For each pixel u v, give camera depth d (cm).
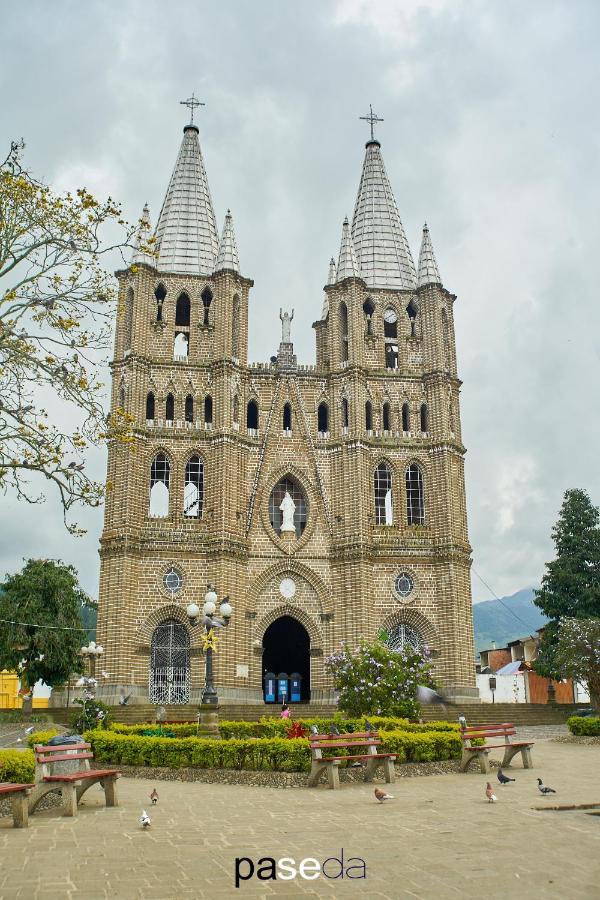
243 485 6475
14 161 2700
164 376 6612
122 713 5372
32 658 5866
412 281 7306
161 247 7000
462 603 6375
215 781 2555
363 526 6362
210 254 7050
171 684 6041
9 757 2020
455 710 5681
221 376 6556
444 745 2764
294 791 2283
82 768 2247
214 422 6494
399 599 6341
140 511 6206
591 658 4272
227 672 5962
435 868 1316
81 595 6294
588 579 6669
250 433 6725
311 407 6794
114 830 1652
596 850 1419
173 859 1388
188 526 6278
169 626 6138
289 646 7356
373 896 1177
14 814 1688
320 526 6494
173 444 6456
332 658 4231
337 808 1931
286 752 2480
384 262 7262
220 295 6762
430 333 6981
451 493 6562
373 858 1386
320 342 7550
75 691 6216
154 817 1822
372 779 2452
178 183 7306
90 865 1348
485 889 1201
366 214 7506
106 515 6175
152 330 6694
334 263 7844
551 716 5778
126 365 6500
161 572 6134
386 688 3912
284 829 1652
